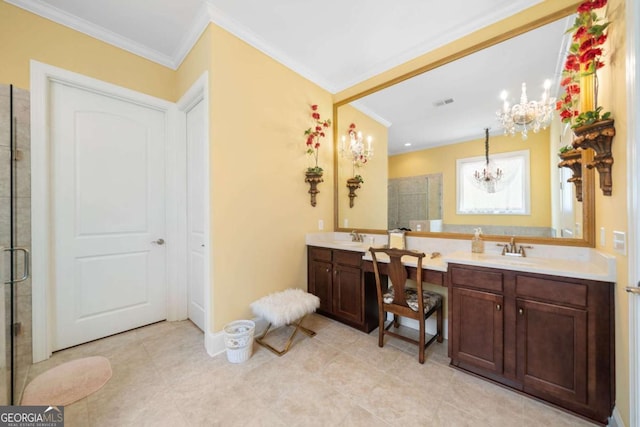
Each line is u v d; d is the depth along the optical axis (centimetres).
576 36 140
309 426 136
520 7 191
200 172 246
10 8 184
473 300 176
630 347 111
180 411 147
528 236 197
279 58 256
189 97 239
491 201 214
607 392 133
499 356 166
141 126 253
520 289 158
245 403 153
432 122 246
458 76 228
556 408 147
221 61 212
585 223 171
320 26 218
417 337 237
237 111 224
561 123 184
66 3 192
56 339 206
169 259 266
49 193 202
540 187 193
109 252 234
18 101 185
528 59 196
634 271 109
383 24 215
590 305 137
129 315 245
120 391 162
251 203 236
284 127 265
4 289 138
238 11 203
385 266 224
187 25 218
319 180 286
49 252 201
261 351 212
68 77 207
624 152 120
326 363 194
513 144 204
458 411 146
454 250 233
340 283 262
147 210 256
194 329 249
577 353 141
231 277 220
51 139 205
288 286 270
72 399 134
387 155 277
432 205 247
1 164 175
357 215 303
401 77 260
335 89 316
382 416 143
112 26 218
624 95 119
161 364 192
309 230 294
